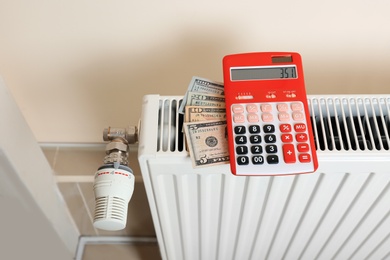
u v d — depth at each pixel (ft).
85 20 1.74
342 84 2.08
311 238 2.21
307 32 1.82
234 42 1.86
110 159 1.62
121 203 1.52
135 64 1.96
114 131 1.69
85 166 2.43
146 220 2.90
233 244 2.33
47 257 2.93
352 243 2.27
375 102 1.57
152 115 1.51
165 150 1.47
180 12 1.72
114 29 1.78
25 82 2.04
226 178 1.60
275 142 1.40
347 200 1.81
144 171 1.55
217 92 1.54
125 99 2.15
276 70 1.49
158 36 1.82
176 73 2.01
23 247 2.79
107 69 1.98
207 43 1.86
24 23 1.74
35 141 2.06
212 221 2.02
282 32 1.82
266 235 2.18
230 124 1.42
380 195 1.77
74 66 1.95
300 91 1.47
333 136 1.51
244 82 1.47
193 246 2.37
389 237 2.20
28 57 1.90
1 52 1.87
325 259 2.52
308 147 1.40
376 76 2.04
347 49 1.90
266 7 1.70
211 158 1.44
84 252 3.13
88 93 2.11
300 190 1.71
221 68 1.99
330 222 2.02
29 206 2.28
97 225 1.52
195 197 1.77
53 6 1.68
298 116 1.43
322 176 1.60
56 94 2.11
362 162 1.50
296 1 1.68
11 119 1.75
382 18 1.74
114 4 1.67
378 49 1.90
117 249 3.14
